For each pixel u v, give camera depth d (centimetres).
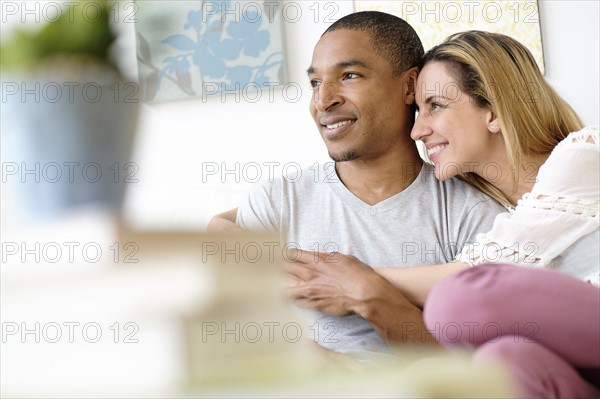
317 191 211
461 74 200
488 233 182
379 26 210
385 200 205
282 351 71
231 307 70
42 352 68
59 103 72
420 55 216
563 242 172
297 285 184
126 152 75
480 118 202
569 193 174
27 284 69
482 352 97
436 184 210
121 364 67
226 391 64
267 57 414
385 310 178
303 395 62
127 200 74
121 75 75
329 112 206
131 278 69
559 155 179
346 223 203
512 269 115
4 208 70
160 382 66
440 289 115
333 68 207
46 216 71
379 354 180
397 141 210
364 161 206
